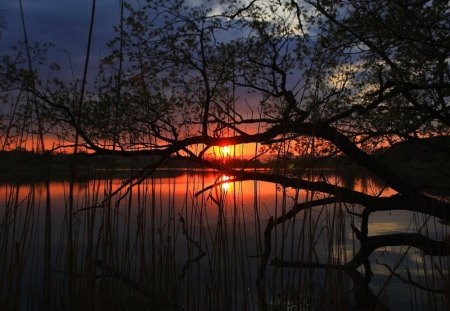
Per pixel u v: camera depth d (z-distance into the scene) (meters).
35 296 3.53
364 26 5.10
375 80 5.94
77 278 3.30
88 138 4.97
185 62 5.14
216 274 3.55
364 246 5.65
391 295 5.74
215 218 9.46
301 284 3.39
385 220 12.30
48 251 2.81
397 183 5.36
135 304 3.49
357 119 5.93
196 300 3.67
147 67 4.97
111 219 3.43
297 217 9.21
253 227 9.55
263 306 3.46
